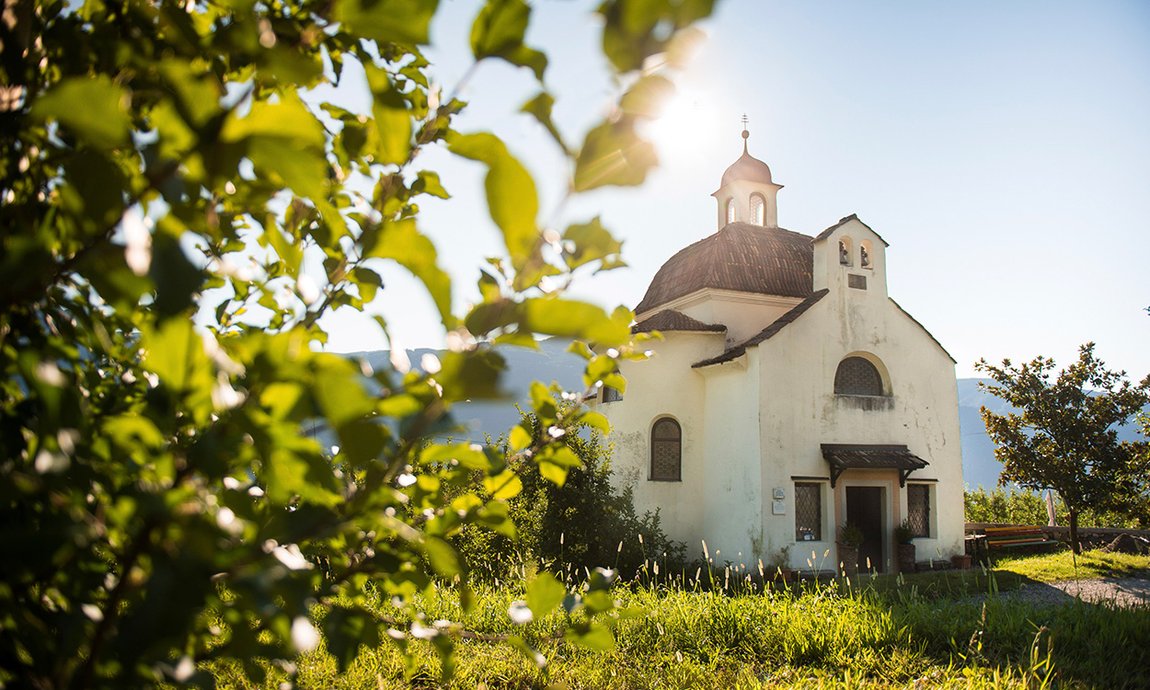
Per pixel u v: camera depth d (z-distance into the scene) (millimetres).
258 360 728
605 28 547
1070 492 20609
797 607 8539
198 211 754
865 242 20906
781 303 23094
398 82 1592
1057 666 7156
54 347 1062
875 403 19891
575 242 836
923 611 8766
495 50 682
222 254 1549
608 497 16500
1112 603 9789
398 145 882
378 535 1466
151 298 1216
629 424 20766
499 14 678
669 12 538
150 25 928
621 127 604
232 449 778
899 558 19062
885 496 19625
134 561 776
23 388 1033
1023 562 20094
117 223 735
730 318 22500
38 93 1088
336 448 1013
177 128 655
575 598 1407
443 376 723
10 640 887
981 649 7777
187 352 671
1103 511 20688
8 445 991
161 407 1023
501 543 10789
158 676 822
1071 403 21156
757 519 18328
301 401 705
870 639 7840
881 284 20672
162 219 747
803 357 19375
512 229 645
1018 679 6805
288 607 771
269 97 1253
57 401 695
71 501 829
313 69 674
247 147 617
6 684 885
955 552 19875
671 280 25297
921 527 20109
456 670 5340
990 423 21969
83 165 722
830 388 19500
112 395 1356
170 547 756
